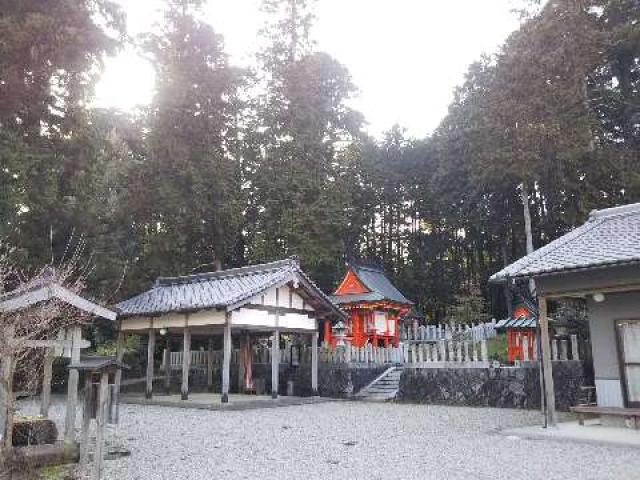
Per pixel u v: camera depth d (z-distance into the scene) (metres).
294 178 25.45
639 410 10.09
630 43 22.34
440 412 13.67
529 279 11.11
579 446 8.65
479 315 27.33
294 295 17.39
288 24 29.34
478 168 24.83
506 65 23.47
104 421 6.56
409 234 35.41
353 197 30.89
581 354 14.14
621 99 23.23
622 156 20.81
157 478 6.55
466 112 28.12
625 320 10.98
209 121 24.92
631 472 6.72
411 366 16.95
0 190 13.17
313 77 27.62
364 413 13.52
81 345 8.55
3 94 11.41
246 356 19.16
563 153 20.73
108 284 19.03
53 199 15.15
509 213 28.52
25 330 8.03
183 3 25.92
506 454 7.98
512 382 14.78
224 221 25.16
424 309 34.59
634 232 10.98
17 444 7.73
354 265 24.48
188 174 23.41
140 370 23.28
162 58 18.64
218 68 25.86
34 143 13.47
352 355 18.48
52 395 17.98
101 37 11.42
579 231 12.52
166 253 23.50
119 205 23.33
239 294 15.27
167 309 15.86
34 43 10.76
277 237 25.45
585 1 22.91
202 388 20.84
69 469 7.11
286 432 10.28
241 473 6.81
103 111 15.51
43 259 16.03
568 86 21.92
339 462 7.48
